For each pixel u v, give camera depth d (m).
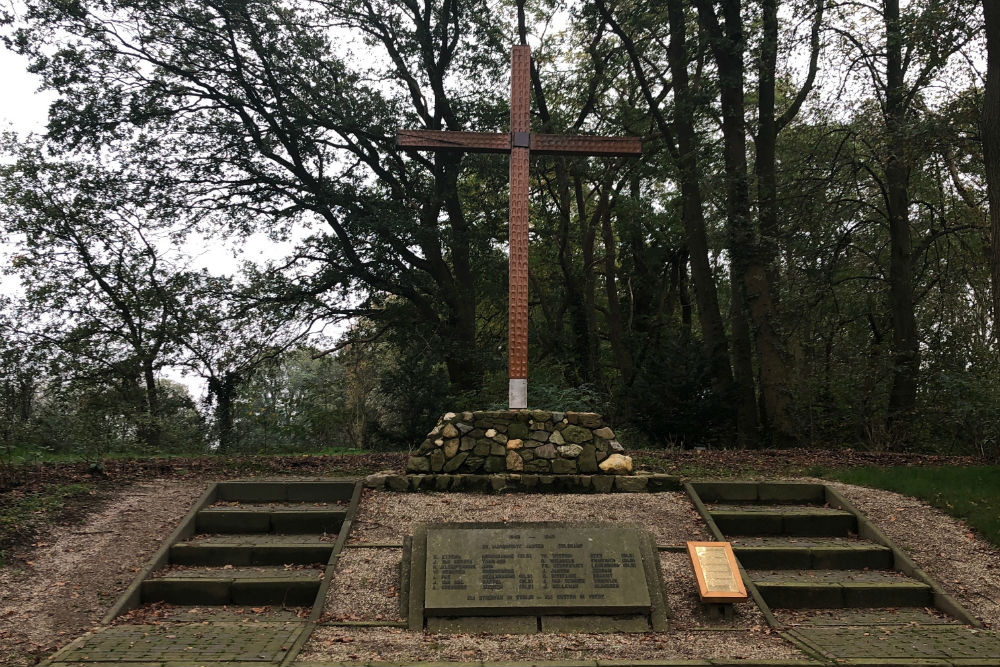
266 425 14.06
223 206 19.86
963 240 18.08
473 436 8.39
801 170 15.98
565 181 22.14
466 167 20.05
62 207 20.55
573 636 5.69
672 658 5.30
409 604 5.90
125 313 20.69
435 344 19.30
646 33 19.73
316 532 7.43
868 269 18.64
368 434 14.22
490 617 5.86
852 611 6.39
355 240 19.56
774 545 7.22
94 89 18.31
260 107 18.94
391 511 7.54
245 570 6.73
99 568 6.51
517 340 8.69
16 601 5.88
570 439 8.41
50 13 17.36
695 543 6.27
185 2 17.84
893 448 13.92
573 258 24.98
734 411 13.35
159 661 5.05
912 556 7.07
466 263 20.73
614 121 20.47
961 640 5.62
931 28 13.29
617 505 7.75
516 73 9.08
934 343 17.36
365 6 19.58
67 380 18.95
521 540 6.32
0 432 9.50
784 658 5.28
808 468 9.59
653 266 26.16
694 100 16.31
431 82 20.59
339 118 18.72
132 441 12.14
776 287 15.43
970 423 13.91
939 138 13.70
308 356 22.64
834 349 18.81
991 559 7.02
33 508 7.34
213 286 19.80
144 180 19.08
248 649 5.29
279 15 18.55
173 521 7.43
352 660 5.20
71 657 5.09
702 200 18.11
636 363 15.40
